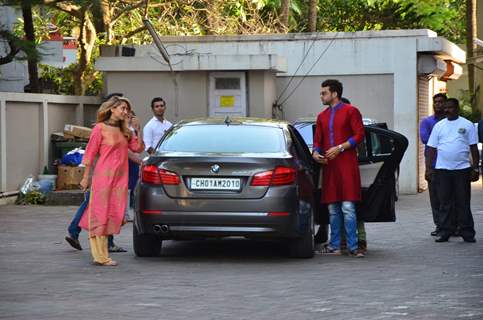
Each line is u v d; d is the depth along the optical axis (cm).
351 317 1123
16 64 3772
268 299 1244
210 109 3155
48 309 1166
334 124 1681
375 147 1888
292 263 1608
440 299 1248
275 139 1658
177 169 1580
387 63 3341
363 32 3353
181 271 1502
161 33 3938
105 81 3291
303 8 5253
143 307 1181
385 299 1248
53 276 1437
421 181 3484
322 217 1789
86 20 3509
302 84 3397
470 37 5131
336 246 1730
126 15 3903
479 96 5403
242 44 3428
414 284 1377
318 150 1698
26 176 2888
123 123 1591
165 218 1576
